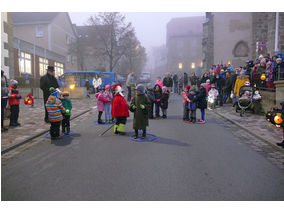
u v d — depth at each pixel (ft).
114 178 13.03
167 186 12.08
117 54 134.10
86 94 67.21
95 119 31.63
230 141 20.83
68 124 23.06
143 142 20.31
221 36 88.94
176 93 79.05
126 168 14.46
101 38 131.64
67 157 16.52
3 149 17.52
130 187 11.96
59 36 123.85
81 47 135.74
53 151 17.88
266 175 13.55
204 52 92.58
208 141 20.75
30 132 23.11
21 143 19.56
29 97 30.37
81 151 17.85
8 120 29.94
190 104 29.09
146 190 11.65
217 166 14.87
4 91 23.76
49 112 20.70
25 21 114.11
